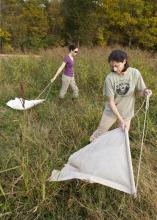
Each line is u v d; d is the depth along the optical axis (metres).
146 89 4.25
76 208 3.65
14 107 6.45
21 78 9.02
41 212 3.55
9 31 29.22
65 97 7.52
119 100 4.41
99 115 5.69
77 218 3.57
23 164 3.74
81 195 3.80
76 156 3.85
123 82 4.24
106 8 29.61
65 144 4.86
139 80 4.29
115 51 4.10
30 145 4.57
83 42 30.28
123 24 29.25
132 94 4.39
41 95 7.69
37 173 3.82
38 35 30.30
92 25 30.22
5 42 29.14
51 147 4.61
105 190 3.83
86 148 3.89
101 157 3.67
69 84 7.35
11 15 30.11
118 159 3.61
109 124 4.76
